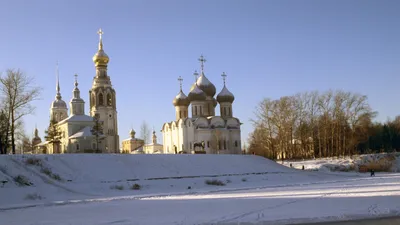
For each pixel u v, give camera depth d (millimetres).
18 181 60594
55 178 65500
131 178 71688
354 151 137750
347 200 43438
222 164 86875
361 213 35438
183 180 73188
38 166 67562
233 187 68938
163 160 82312
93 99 144250
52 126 126000
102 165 74062
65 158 72938
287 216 34906
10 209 45781
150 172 75875
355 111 130250
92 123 133000
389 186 57719
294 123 131250
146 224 33125
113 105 145500
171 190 65688
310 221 33094
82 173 69625
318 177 86312
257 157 96688
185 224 32625
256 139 141250
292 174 86750
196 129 130875
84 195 59219
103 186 64938
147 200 50562
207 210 39562
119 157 78625
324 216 34469
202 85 142250
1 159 66062
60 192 59750
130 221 34719
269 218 34281
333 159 113250
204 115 137500
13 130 87750
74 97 141000
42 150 144750
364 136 130375
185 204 44812
